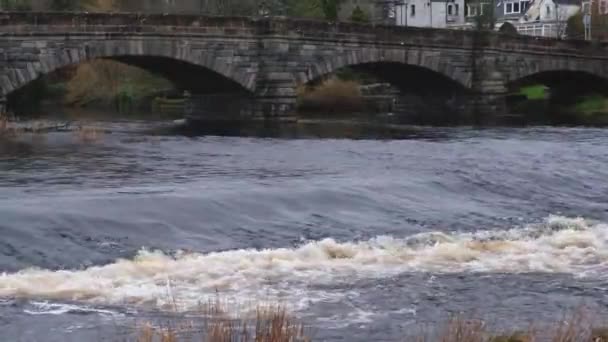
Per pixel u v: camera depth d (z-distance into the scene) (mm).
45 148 47156
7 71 62438
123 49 66625
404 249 22969
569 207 30078
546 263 21938
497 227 26406
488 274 20703
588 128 68188
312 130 67000
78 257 20938
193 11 133625
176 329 15523
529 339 14828
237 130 66375
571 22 137375
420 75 86875
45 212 23578
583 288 19562
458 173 34969
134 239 22641
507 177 34688
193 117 83750
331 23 76438
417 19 160125
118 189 28969
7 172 35219
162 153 44906
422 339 15211
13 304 17172
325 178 33000
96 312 16844
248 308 17172
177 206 25547
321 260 21609
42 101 116625
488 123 77562
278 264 20953
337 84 105562
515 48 87875
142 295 18047
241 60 73000
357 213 27078
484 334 14852
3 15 61938
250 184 30547
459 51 85188
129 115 92312
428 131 65750
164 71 76688
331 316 16984
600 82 96188
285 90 74562
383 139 56438
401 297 18516
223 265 20609
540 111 96312
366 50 78688
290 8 122250
